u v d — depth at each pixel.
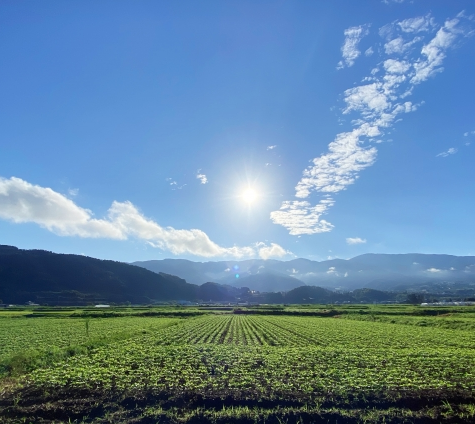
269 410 15.65
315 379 19.58
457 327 54.62
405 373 21.05
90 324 59.78
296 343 36.28
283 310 108.00
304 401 16.53
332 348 30.86
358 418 15.04
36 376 20.62
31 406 16.42
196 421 14.83
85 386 18.50
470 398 16.98
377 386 18.23
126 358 25.59
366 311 92.12
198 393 17.41
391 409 15.81
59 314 86.81
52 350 27.42
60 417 15.55
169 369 21.98
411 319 67.25
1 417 15.51
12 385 19.36
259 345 33.34
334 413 15.29
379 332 47.00
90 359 25.56
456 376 20.47
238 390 17.77
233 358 25.33
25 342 37.03
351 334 44.44
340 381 19.22
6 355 28.38
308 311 100.62
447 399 16.86
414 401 16.67
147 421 14.82
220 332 46.72
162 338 39.12
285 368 22.23
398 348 32.53
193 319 78.88
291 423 14.75
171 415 15.23
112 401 16.83
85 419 15.21
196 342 36.88
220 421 14.80
